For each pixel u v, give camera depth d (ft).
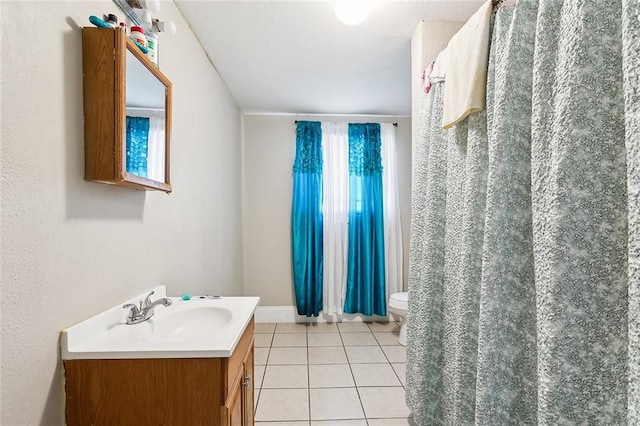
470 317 3.99
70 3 2.89
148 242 4.39
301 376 7.54
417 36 6.17
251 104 10.37
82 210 3.06
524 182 3.21
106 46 3.06
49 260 2.66
